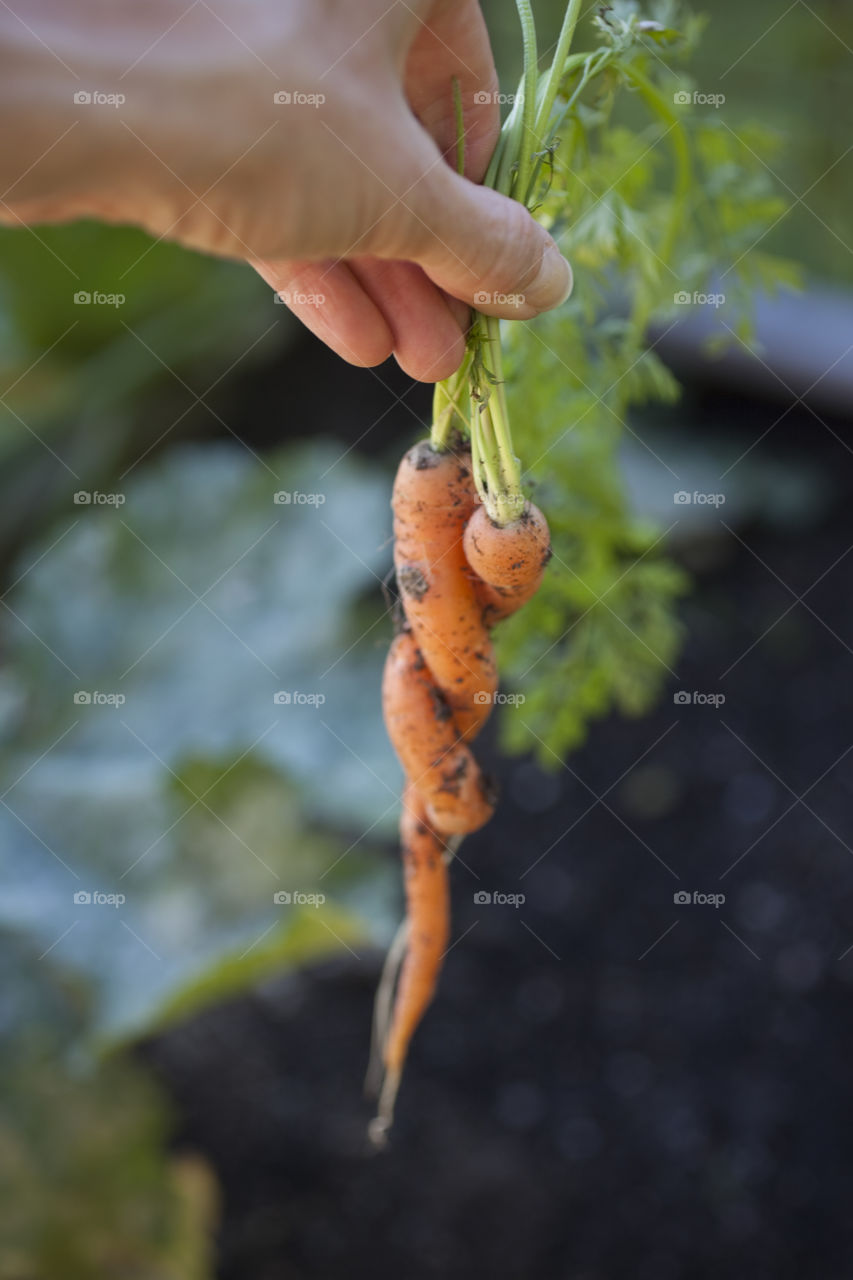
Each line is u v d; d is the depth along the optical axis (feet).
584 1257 2.83
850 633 4.31
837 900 3.54
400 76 1.40
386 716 1.78
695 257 2.03
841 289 4.69
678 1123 3.08
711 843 3.78
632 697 2.29
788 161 4.47
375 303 1.58
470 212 1.43
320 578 3.58
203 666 3.48
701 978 3.42
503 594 1.71
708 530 4.57
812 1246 2.77
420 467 1.69
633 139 1.98
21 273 4.93
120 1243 2.72
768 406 5.02
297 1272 2.87
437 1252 2.88
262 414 5.40
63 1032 2.71
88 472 5.08
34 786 3.14
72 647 3.52
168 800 3.09
